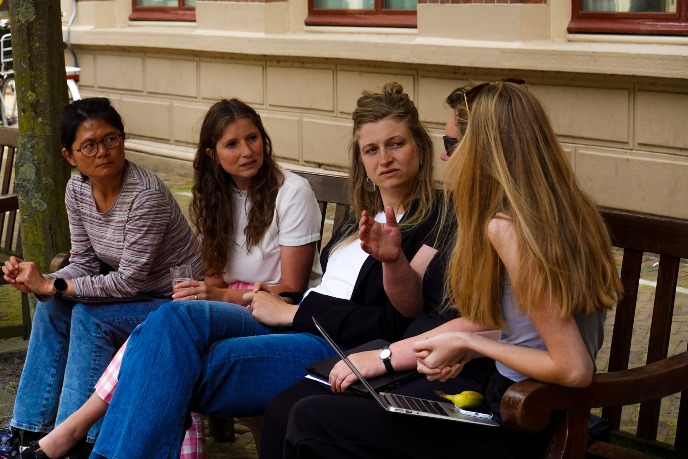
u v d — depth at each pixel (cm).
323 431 351
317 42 1138
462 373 374
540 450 342
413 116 430
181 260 507
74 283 479
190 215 514
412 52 1038
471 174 329
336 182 522
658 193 900
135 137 1455
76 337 466
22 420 480
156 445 399
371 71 1103
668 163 888
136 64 1427
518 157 323
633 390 328
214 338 420
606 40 934
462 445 345
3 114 1656
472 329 374
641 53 870
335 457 346
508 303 333
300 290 493
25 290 486
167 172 1378
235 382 412
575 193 328
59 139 578
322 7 1184
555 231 316
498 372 353
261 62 1233
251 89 1256
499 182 323
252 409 418
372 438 348
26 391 483
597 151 936
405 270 402
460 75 1016
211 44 1273
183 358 406
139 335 411
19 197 585
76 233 516
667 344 405
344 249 453
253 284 505
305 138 1202
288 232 491
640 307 731
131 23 1462
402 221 428
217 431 532
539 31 966
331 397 363
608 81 910
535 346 337
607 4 936
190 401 409
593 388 322
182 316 411
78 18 1513
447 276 378
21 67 567
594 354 338
